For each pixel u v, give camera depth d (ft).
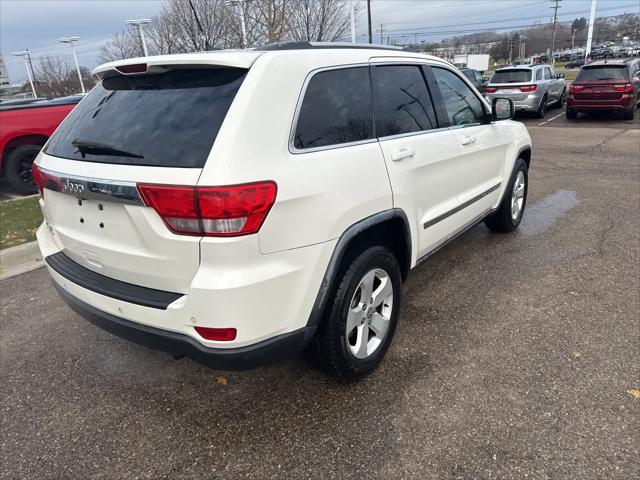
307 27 51.83
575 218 18.66
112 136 7.92
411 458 7.61
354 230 8.32
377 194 8.79
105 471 7.74
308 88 7.99
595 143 35.42
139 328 7.66
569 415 8.30
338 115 8.50
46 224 10.46
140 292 7.68
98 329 12.14
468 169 12.69
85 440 8.42
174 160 6.97
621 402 8.54
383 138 9.42
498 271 14.16
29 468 7.86
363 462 7.60
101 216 7.85
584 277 13.46
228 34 51.44
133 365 10.55
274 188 6.98
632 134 38.34
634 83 46.26
